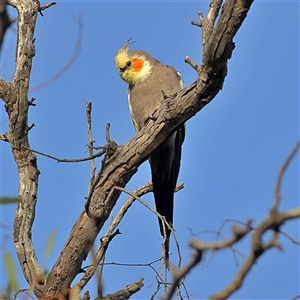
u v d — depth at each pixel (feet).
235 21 22.54
